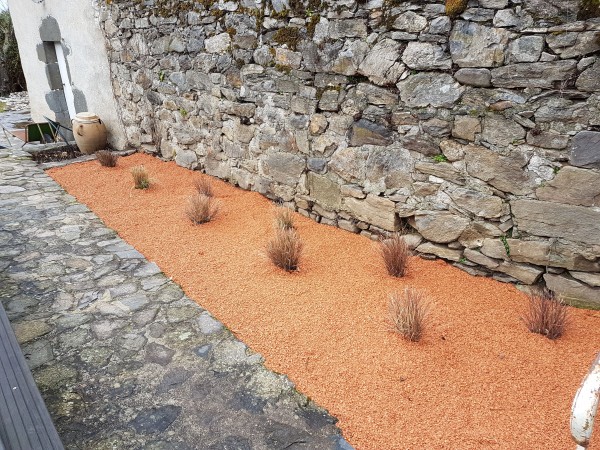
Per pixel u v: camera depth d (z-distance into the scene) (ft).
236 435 5.92
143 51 17.51
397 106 9.89
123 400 6.50
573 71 7.43
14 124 28.89
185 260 10.83
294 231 11.39
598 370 3.84
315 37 10.89
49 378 6.91
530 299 8.61
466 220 9.52
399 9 9.11
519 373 6.98
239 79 13.62
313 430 6.00
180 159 17.87
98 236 12.07
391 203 10.68
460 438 5.86
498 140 8.58
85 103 21.89
